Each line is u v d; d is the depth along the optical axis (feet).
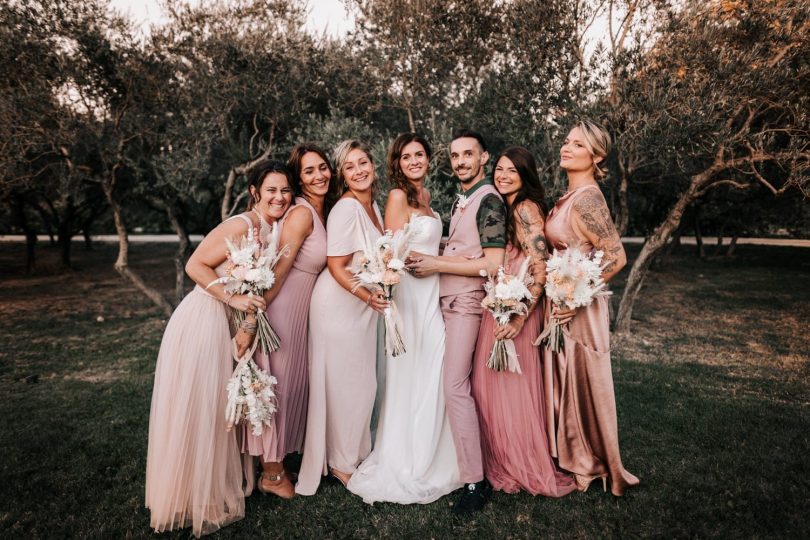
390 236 8.63
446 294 9.69
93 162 27.14
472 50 21.12
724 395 14.70
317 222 9.23
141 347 21.47
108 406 14.24
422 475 9.47
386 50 21.34
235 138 28.32
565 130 18.93
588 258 8.80
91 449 11.37
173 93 24.00
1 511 8.87
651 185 32.22
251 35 23.12
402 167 9.52
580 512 8.63
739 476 9.68
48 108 21.44
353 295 9.30
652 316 27.30
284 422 9.13
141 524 8.47
